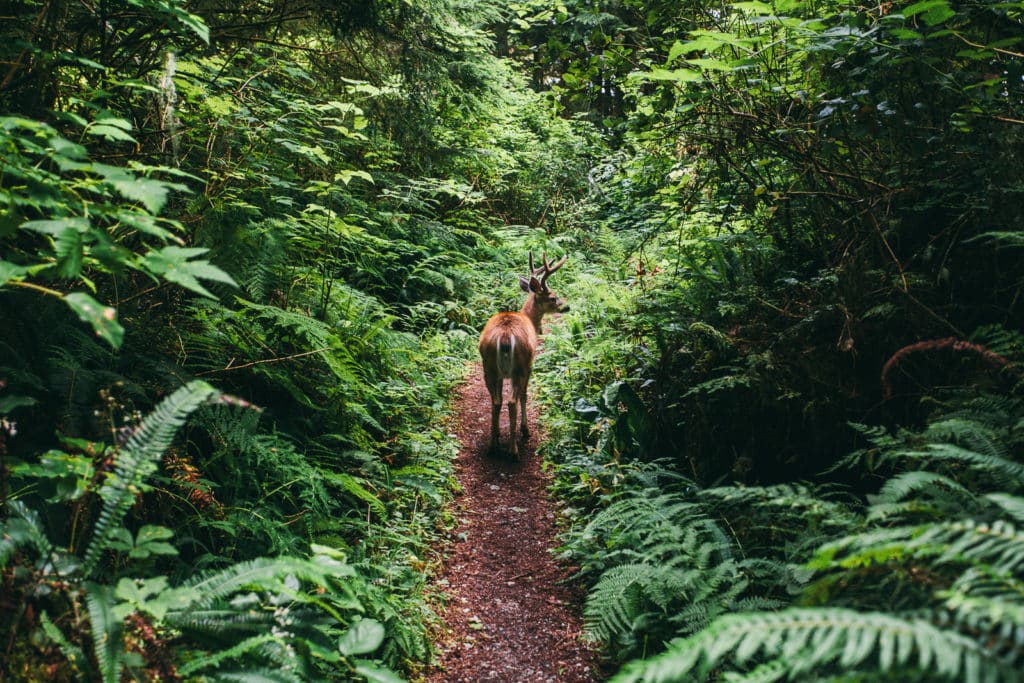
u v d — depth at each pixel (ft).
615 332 19.90
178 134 13.43
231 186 17.51
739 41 12.38
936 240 14.82
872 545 7.14
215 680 7.55
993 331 12.21
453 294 32.60
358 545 13.89
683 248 20.97
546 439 22.18
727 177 17.60
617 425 17.61
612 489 16.58
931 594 6.70
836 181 16.80
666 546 12.05
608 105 57.52
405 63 24.94
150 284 14.15
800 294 15.96
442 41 26.13
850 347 13.21
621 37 18.54
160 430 7.86
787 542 11.11
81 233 6.72
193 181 16.29
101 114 8.22
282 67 20.27
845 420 13.99
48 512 9.03
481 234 41.81
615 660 12.29
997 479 9.18
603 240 33.09
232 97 17.04
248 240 15.46
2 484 8.11
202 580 8.60
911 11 10.62
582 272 39.68
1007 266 13.75
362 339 18.88
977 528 6.17
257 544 12.00
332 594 10.09
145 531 7.86
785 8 12.34
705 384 14.51
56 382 10.39
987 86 12.58
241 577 8.16
